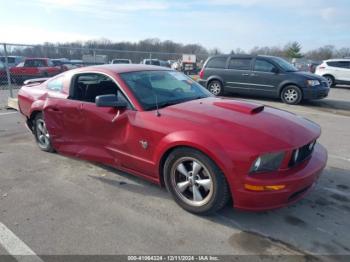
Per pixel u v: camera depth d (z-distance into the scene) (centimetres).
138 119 351
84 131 415
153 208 340
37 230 300
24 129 669
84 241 284
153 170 348
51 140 468
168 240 286
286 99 1101
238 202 292
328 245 282
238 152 282
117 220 317
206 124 312
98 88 417
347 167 465
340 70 1808
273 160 284
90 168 448
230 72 1201
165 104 374
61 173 431
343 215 331
